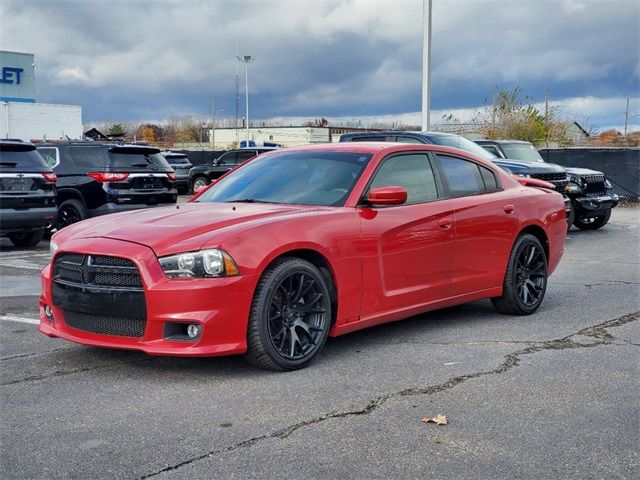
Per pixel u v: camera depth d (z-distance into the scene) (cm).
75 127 4538
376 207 548
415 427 391
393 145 598
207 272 453
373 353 538
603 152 2139
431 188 603
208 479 329
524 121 3316
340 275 515
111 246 472
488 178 668
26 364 509
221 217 505
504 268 655
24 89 4697
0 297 777
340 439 374
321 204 548
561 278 910
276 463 345
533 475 335
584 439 377
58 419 401
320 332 503
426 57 1836
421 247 574
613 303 745
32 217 1159
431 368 500
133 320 465
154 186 1406
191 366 501
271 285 472
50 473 334
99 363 510
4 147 1142
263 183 597
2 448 362
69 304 487
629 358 531
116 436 377
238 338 463
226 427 389
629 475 336
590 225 1555
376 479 329
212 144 7162
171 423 395
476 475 335
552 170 1381
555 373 491
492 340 582
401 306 564
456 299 614
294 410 415
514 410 418
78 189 1366
